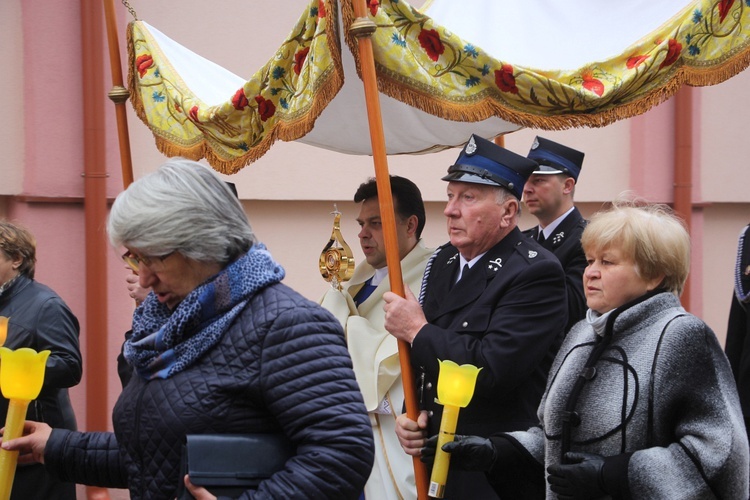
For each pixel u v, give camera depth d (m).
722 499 4.20
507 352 5.45
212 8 10.01
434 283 6.24
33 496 6.98
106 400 9.57
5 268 7.12
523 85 5.65
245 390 3.64
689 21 5.92
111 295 9.67
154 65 7.13
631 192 5.04
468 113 5.55
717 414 4.23
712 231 12.30
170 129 6.99
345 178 10.56
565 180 7.66
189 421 3.63
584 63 6.47
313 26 5.64
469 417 5.67
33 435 4.44
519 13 6.98
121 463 4.31
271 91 5.99
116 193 9.67
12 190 9.39
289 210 10.43
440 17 7.22
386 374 6.70
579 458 4.39
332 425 3.59
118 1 9.66
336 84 5.26
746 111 12.25
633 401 4.34
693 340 4.30
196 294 3.70
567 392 4.62
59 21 9.49
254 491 3.56
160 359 3.74
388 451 6.71
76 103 9.57
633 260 4.44
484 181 5.80
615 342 4.50
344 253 7.04
